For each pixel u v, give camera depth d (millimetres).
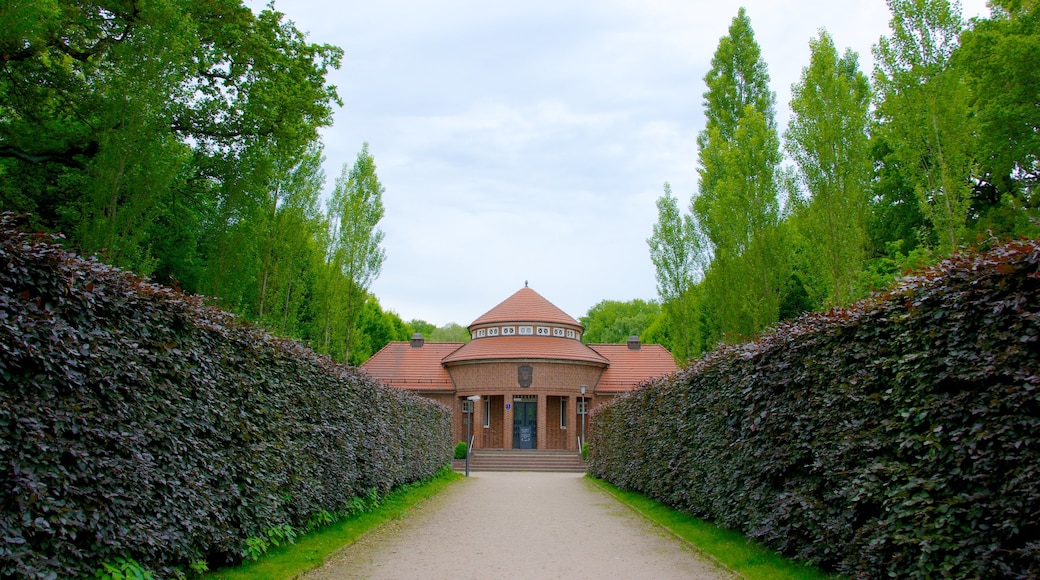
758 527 8828
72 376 5086
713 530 10836
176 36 13680
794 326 8547
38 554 4559
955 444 5109
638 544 10422
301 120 20453
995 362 4723
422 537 11156
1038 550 4172
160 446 6336
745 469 9320
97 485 5277
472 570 8336
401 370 43750
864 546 6211
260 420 8734
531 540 10875
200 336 7477
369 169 26000
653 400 16141
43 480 4805
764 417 8711
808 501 7312
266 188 19766
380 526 12125
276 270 20359
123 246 13312
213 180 20875
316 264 25781
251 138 19875
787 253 17812
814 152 14492
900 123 13203
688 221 27031
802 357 8000
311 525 10344
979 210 25719
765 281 17375
